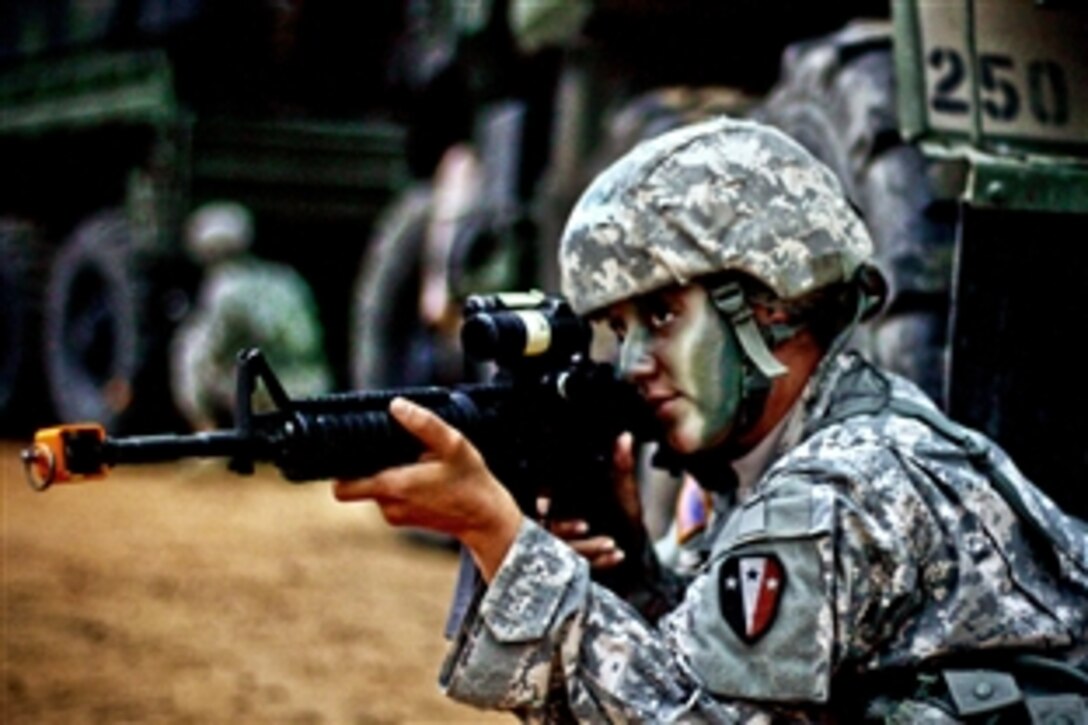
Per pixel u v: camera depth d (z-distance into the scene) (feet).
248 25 84.58
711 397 16.15
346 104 88.84
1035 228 26.35
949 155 29.48
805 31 48.93
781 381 16.52
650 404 16.63
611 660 14.73
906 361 30.86
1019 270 26.25
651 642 14.84
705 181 15.96
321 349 87.45
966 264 26.03
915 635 15.14
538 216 56.24
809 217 16.07
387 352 72.02
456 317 63.36
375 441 14.60
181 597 46.85
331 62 87.71
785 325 16.31
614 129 47.75
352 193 88.84
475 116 66.18
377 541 60.13
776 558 14.75
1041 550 15.75
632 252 16.05
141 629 42.19
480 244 61.67
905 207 31.45
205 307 80.94
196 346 80.48
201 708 34.50
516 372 16.55
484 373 52.49
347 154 88.17
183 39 82.84
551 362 16.72
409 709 34.96
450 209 65.31
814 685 14.40
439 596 48.67
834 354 16.46
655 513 33.71
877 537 14.80
